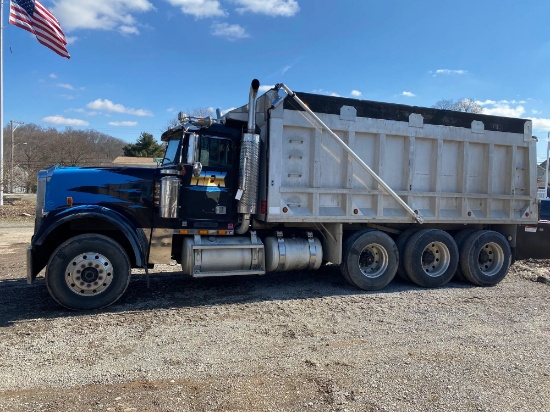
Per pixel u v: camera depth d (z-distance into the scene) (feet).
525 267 33.42
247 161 22.68
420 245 26.14
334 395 12.28
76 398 11.77
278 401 11.85
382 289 25.80
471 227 29.25
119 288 20.30
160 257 22.20
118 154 231.71
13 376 13.02
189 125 22.79
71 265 19.61
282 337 16.97
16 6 54.90
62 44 59.00
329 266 32.35
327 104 24.08
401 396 12.32
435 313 20.72
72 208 20.35
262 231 25.35
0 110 82.33
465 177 27.58
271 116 22.95
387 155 25.84
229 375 13.43
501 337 17.54
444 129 26.89
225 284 26.07
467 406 11.84
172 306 21.04
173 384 12.74
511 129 28.89
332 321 19.13
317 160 23.94
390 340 16.89
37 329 17.26
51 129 207.51
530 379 13.65
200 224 22.97
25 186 127.34
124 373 13.39
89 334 16.79
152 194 22.16
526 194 29.63
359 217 25.03
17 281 26.05
